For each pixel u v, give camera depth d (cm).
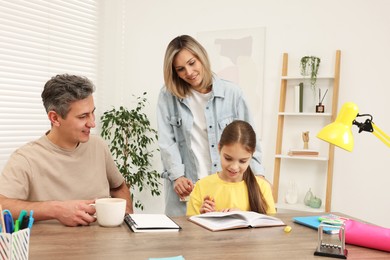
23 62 307
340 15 304
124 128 363
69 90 150
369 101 296
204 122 210
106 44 385
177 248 106
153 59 378
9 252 88
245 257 100
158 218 138
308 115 317
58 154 162
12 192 147
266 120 332
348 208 306
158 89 377
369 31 296
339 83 306
